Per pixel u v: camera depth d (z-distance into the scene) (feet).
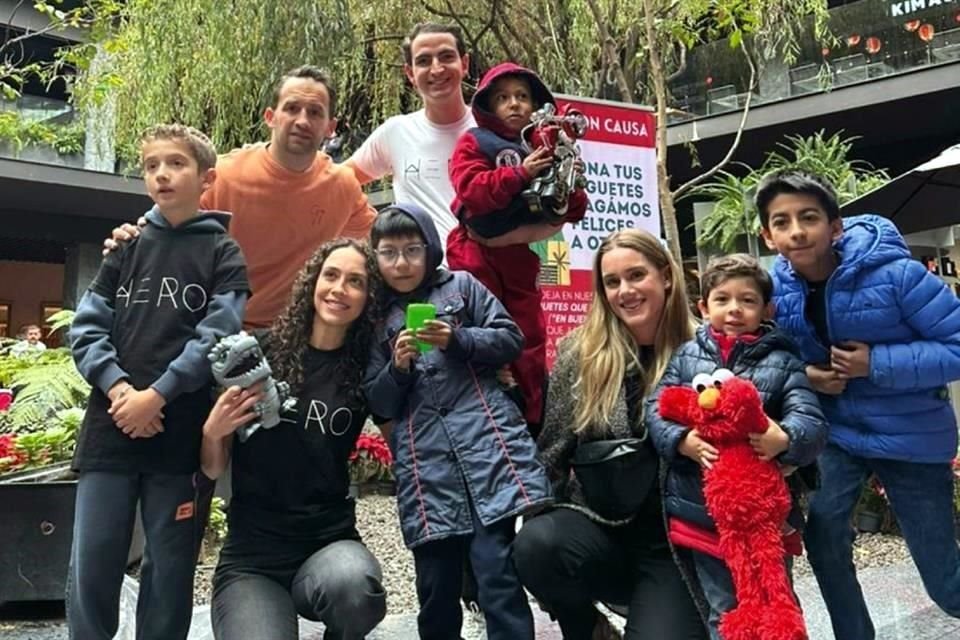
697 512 7.29
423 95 10.67
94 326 7.65
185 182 7.88
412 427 7.89
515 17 27.96
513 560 7.60
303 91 9.52
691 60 44.01
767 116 42.57
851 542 8.63
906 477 8.41
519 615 7.39
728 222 33.50
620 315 8.27
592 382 8.09
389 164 11.32
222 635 7.08
